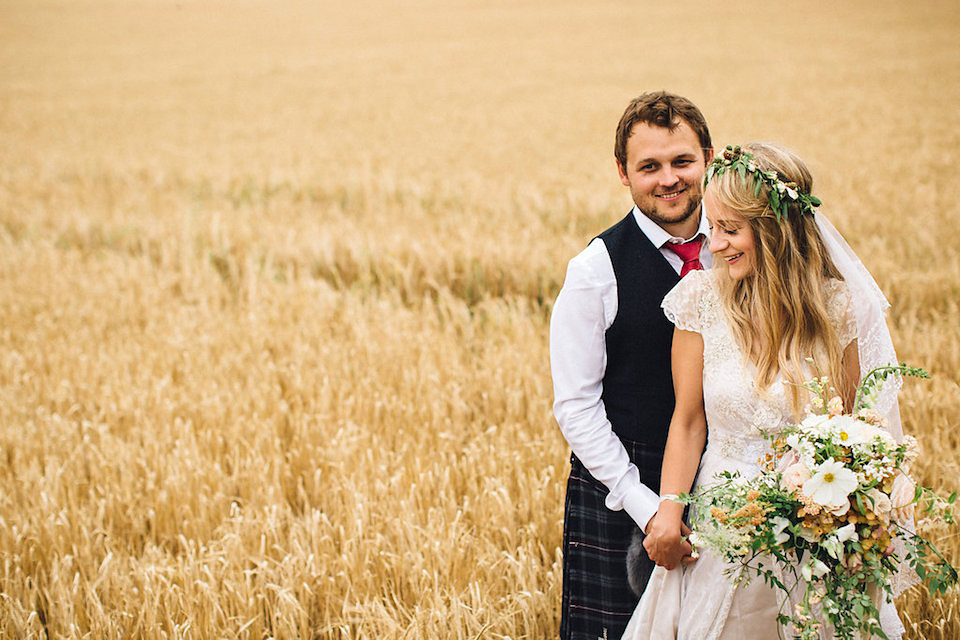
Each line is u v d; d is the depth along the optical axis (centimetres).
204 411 525
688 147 256
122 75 3322
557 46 3722
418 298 786
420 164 1488
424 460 451
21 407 551
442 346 621
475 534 395
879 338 240
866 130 1698
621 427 275
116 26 5028
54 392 575
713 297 248
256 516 414
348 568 365
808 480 214
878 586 225
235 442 486
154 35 4656
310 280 817
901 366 225
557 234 993
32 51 4116
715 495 227
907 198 1069
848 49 3200
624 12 4825
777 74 2684
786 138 1625
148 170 1550
